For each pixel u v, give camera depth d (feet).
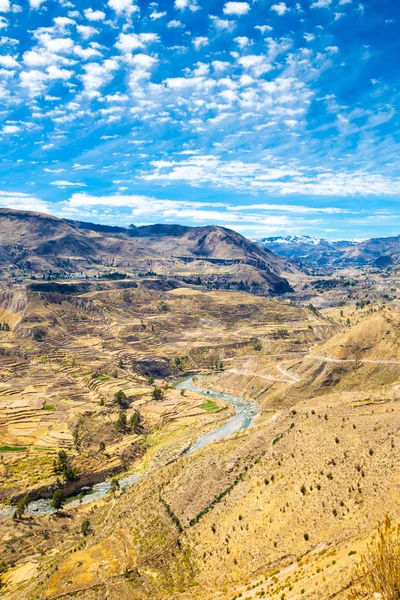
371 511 257.14
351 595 144.46
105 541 360.28
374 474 288.30
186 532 342.44
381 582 132.67
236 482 376.27
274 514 308.60
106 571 317.42
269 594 222.89
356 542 230.27
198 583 282.56
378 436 328.90
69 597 297.33
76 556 342.64
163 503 391.24
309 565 236.43
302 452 361.30
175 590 281.95
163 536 348.18
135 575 308.60
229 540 308.60
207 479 395.96
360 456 314.96
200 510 361.92
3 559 405.80
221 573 281.33
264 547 282.36
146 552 334.03
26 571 371.35
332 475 310.65
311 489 309.83
